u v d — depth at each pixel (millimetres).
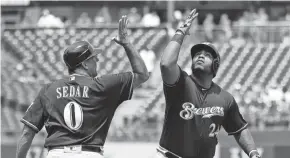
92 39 59031
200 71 18562
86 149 16969
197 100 18578
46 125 17531
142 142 44312
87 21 62781
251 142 19609
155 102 51594
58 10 66562
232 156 40781
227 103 19031
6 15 66188
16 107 52969
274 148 41438
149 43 57812
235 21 66000
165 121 18859
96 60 18109
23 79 55469
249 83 53906
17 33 60344
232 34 58094
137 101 52656
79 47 17625
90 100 17172
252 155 19406
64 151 16906
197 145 18578
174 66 18016
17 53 58719
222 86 53656
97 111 17188
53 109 17344
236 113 19422
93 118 17125
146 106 51188
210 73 18672
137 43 57938
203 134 18578
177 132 18594
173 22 57250
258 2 65875
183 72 18812
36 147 41906
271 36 57875
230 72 55219
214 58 18656
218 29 56625
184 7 64812
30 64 57406
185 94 18516
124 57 56844
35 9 65812
